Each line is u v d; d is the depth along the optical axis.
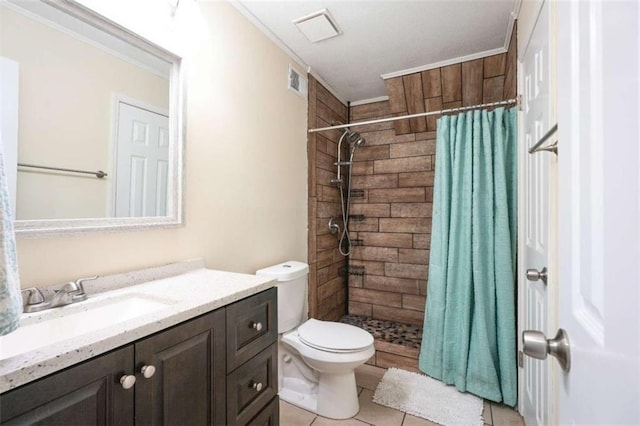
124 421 0.68
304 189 2.36
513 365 1.71
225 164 1.60
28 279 0.90
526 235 1.58
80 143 1.04
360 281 2.98
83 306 0.92
